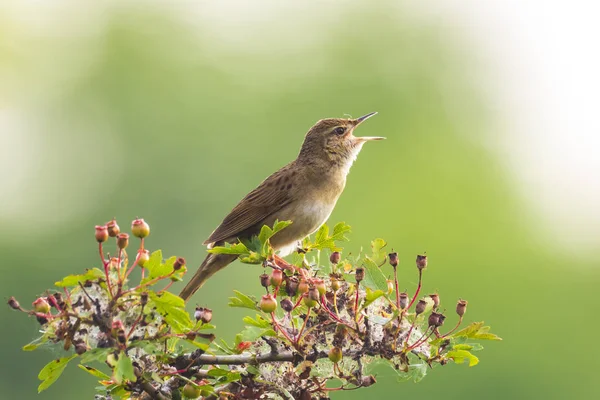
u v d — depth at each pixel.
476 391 14.66
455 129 21.03
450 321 16.06
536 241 17.44
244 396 5.59
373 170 19.78
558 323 16.06
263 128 20.62
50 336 5.18
